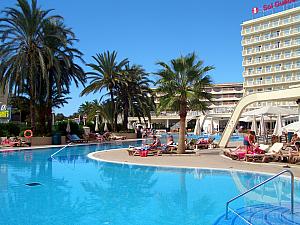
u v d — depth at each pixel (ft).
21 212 27.02
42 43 95.35
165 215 26.32
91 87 133.28
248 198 31.78
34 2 94.58
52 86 103.30
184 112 69.46
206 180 40.63
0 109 122.31
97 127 150.51
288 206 28.76
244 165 51.44
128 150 69.00
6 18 92.07
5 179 41.81
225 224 23.93
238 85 328.08
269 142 93.40
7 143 89.35
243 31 280.10
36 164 56.34
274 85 260.42
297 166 50.19
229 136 84.84
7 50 93.09
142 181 40.34
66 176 44.01
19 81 93.71
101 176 43.93
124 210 27.71
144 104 143.23
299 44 246.47
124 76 136.15
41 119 100.17
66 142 105.40
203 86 66.44
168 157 63.98
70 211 27.37
